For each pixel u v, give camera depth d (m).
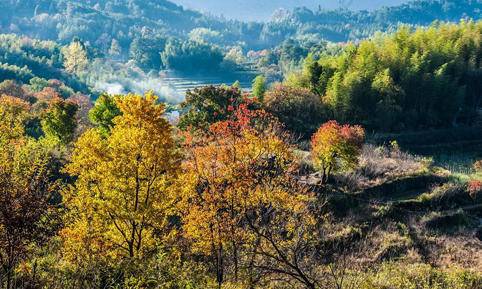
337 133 45.47
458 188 50.50
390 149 65.06
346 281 21.16
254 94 75.75
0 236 14.15
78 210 24.52
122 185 23.20
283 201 24.77
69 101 54.97
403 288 26.86
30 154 24.20
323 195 44.72
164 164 23.14
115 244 23.73
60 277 17.53
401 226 42.66
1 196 13.83
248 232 23.20
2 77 143.88
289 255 20.06
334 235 38.22
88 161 23.62
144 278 18.58
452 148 79.56
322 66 85.38
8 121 28.95
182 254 26.20
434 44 93.31
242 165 25.23
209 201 23.94
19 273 16.25
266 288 19.31
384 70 82.38
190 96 54.62
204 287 20.19
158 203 23.58
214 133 27.56
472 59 94.94
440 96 86.06
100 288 18.03
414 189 51.59
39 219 15.55
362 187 48.47
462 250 39.56
